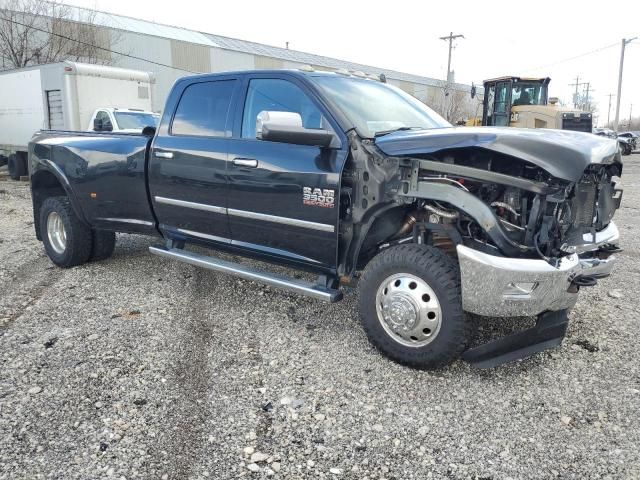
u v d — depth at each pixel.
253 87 4.33
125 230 5.37
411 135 3.55
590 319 4.50
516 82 17.72
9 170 16.55
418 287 3.46
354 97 4.15
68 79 13.77
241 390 3.33
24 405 3.12
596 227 3.71
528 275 3.15
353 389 3.35
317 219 3.84
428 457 2.73
